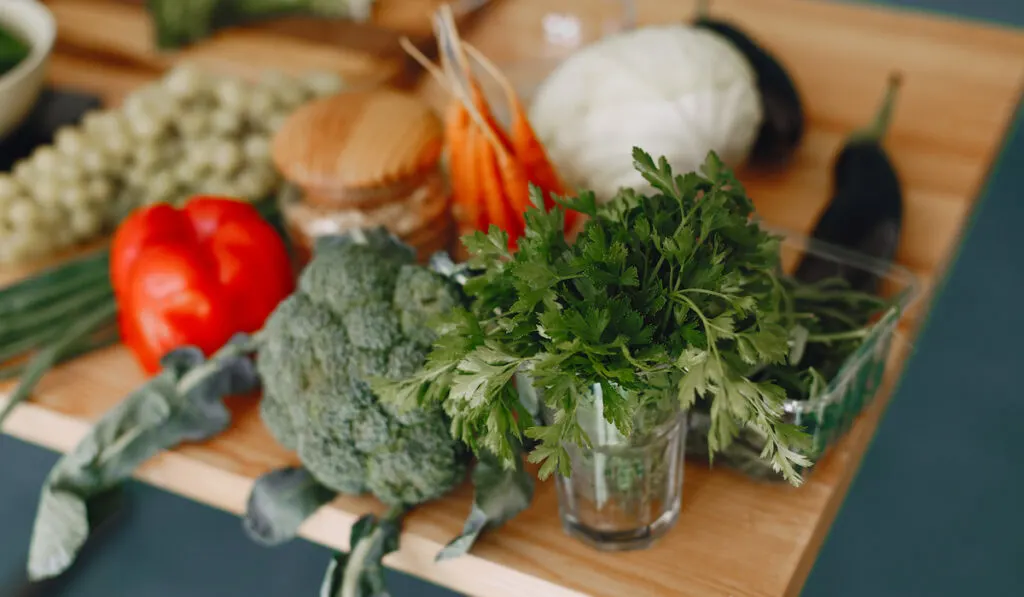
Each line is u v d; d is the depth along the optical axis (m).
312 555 1.39
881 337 0.70
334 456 0.67
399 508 0.71
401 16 1.25
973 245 1.77
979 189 1.02
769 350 0.52
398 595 1.34
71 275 0.91
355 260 0.70
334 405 0.66
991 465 1.45
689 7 1.28
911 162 1.03
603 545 0.67
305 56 1.19
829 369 0.70
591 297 0.53
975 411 1.52
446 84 0.79
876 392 0.76
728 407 0.53
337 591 0.67
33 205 0.96
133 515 1.44
